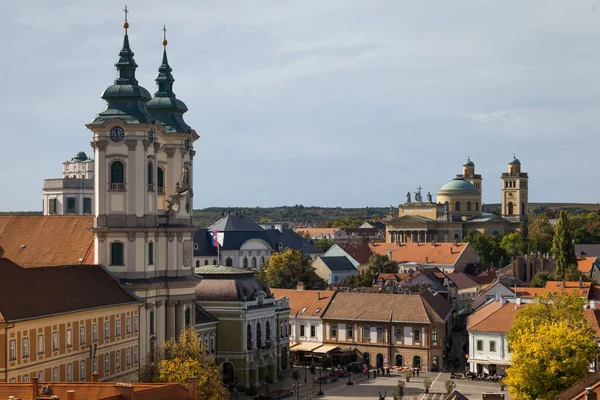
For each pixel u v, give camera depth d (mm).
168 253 174125
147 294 166000
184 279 175625
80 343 143625
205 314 192000
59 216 180500
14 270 139500
